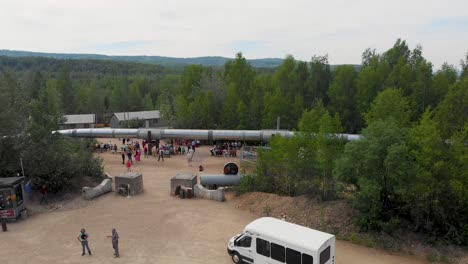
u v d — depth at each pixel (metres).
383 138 26.14
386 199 27.44
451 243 24.61
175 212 32.25
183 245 25.61
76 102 116.62
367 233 26.45
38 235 27.48
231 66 92.56
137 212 32.31
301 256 19.52
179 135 60.91
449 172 24.69
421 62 82.38
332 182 31.67
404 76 74.00
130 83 151.38
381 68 78.69
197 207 33.62
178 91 103.06
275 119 70.31
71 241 26.38
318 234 20.72
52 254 24.31
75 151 42.34
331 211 29.06
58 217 31.22
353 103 76.75
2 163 35.69
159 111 104.50
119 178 37.53
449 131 27.98
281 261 20.39
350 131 75.00
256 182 36.94
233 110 74.81
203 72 92.94
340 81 77.62
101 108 120.06
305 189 33.44
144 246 25.47
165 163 52.75
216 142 71.88
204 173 46.72
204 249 24.95
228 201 35.53
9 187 29.72
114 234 23.58
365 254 24.30
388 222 26.00
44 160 35.78
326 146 31.22
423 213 26.05
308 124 35.19
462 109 28.86
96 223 29.83
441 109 29.97
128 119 98.50
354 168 26.97
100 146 64.00
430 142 25.08
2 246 25.56
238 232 27.80
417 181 25.30
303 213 29.95
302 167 33.19
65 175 37.34
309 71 85.06
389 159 24.95
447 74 81.81
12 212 29.88
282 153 34.53
